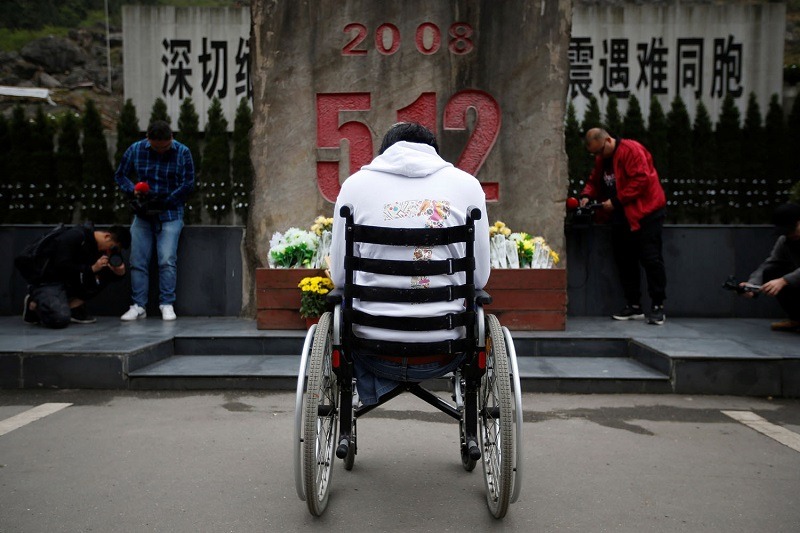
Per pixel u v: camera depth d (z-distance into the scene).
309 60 5.98
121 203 8.02
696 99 9.41
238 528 2.45
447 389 4.44
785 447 3.42
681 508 2.65
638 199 5.86
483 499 2.75
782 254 5.44
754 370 4.44
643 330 5.54
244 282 6.13
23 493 2.75
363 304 2.55
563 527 2.47
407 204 2.55
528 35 5.90
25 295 6.56
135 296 6.14
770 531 2.44
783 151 8.30
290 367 4.72
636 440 3.52
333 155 6.01
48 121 8.36
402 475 3.02
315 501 2.41
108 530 2.42
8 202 7.86
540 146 5.93
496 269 5.37
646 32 9.41
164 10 9.62
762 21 9.34
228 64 9.60
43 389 4.51
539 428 3.73
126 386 4.50
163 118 8.88
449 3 5.93
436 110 5.98
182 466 3.09
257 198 6.04
